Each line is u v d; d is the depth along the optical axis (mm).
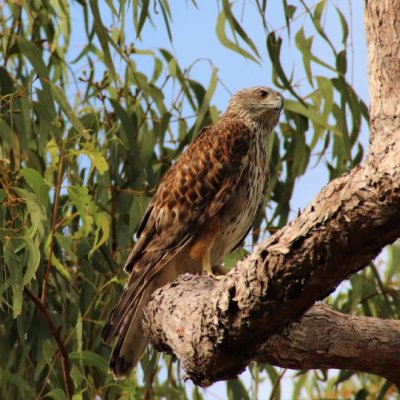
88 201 9258
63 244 9781
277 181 12578
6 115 10789
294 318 5859
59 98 9406
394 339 7316
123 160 12070
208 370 6535
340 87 11914
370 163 4922
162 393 11930
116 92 12109
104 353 11070
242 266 5844
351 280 12234
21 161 11453
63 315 10898
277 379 11977
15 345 11141
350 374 12273
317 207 5215
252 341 6156
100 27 9852
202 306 6449
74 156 9867
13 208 9641
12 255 8852
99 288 10727
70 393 9469
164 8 9914
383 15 6055
